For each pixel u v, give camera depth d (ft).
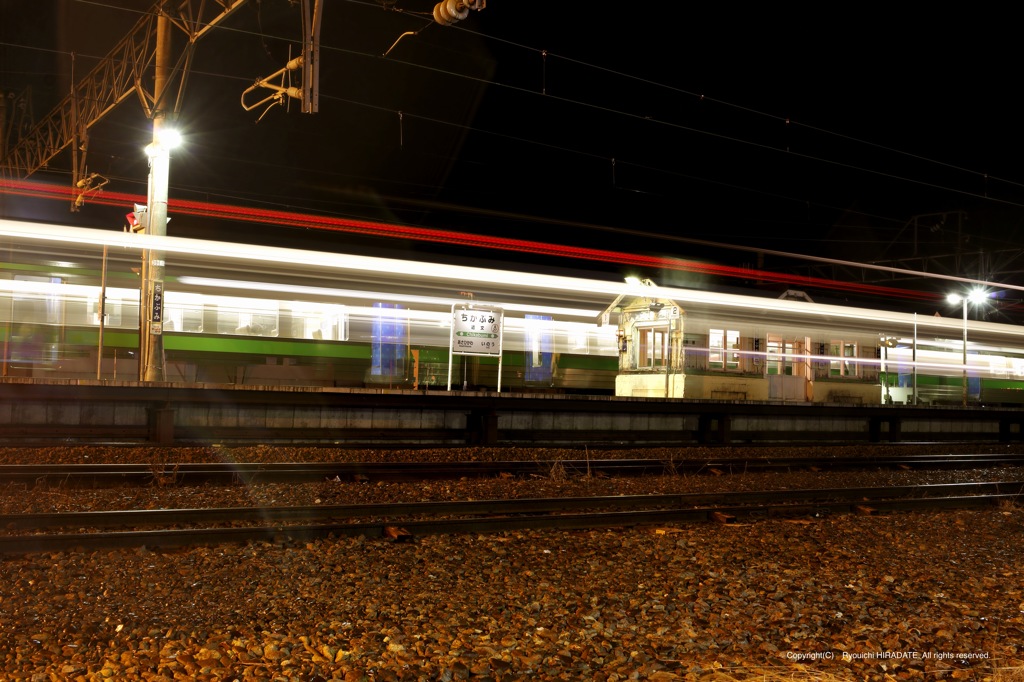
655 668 16.90
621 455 53.42
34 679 15.11
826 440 68.69
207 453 43.73
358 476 38.40
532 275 76.89
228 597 20.29
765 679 16.49
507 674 16.24
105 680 15.23
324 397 49.52
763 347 76.54
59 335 60.64
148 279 53.98
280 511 29.01
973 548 28.86
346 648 17.24
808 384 79.61
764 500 36.52
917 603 22.11
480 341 62.95
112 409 45.62
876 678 16.84
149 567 22.20
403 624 18.84
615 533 29.14
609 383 79.25
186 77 53.11
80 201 67.97
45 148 73.87
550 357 76.33
